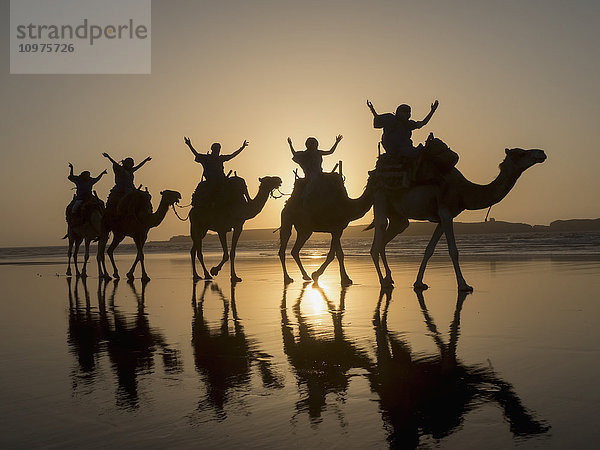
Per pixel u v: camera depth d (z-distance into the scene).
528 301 8.54
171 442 3.24
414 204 10.49
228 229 14.99
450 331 6.32
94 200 17.17
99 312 8.80
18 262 32.03
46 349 5.98
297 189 13.15
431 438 3.21
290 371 4.78
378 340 5.93
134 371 4.93
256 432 3.38
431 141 10.37
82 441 3.27
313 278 12.82
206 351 5.67
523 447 3.03
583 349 5.25
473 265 17.44
